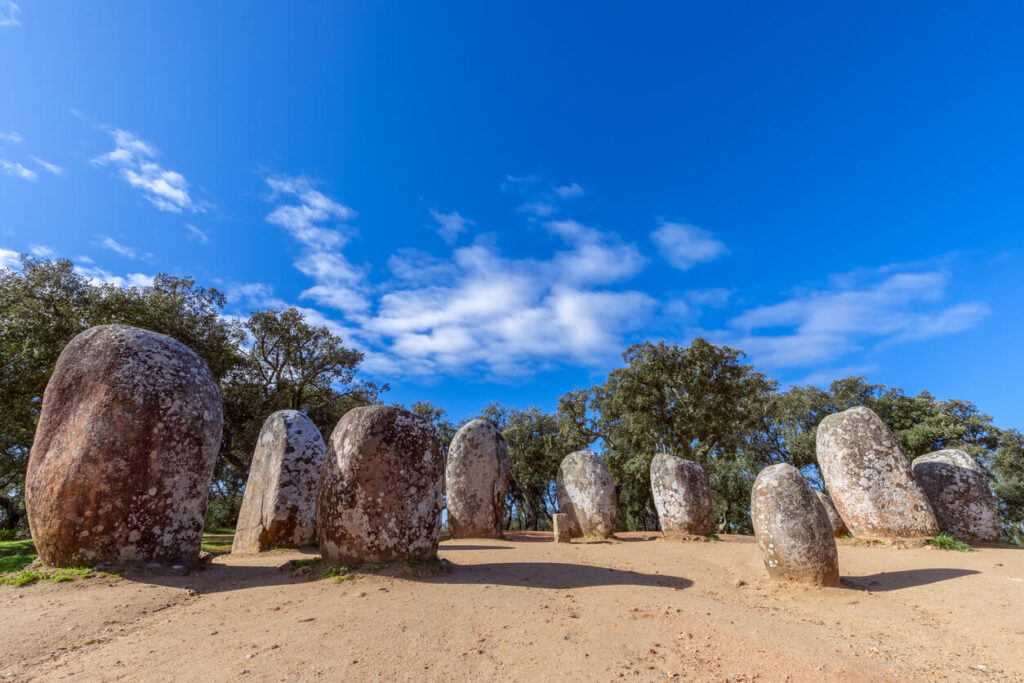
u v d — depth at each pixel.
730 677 4.86
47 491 7.93
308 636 5.43
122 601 6.54
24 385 15.92
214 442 9.16
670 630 6.32
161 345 9.01
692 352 27.56
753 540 16.66
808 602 8.05
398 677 4.54
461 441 17.31
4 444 17.58
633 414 28.23
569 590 8.12
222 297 23.83
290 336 27.06
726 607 7.62
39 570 7.49
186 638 5.39
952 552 11.53
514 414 35.22
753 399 29.77
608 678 4.73
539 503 39.00
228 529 23.27
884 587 8.86
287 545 12.38
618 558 11.98
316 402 29.59
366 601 6.68
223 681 4.34
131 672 4.52
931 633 6.48
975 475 14.62
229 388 24.56
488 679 4.60
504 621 6.23
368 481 8.41
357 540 8.25
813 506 9.21
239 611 6.37
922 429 25.33
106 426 8.12
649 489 31.19
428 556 8.67
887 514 13.12
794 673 5.00
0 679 4.41
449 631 5.78
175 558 8.25
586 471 17.88
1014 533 24.25
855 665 5.29
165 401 8.59
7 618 5.82
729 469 28.03
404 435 8.83
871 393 28.53
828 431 14.62
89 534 7.77
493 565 9.73
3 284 17.64
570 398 31.52
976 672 5.20
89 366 8.57
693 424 27.22
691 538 15.91
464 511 16.47
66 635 5.45
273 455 13.27
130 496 8.05
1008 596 7.72
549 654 5.25
